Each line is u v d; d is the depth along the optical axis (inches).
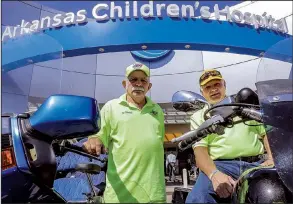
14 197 46.7
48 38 68.4
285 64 69.0
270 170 49.6
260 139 83.4
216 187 68.6
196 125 83.8
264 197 44.9
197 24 274.1
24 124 51.6
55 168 51.5
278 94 52.2
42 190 49.6
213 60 335.6
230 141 82.0
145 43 264.5
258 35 278.1
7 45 61.9
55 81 66.3
